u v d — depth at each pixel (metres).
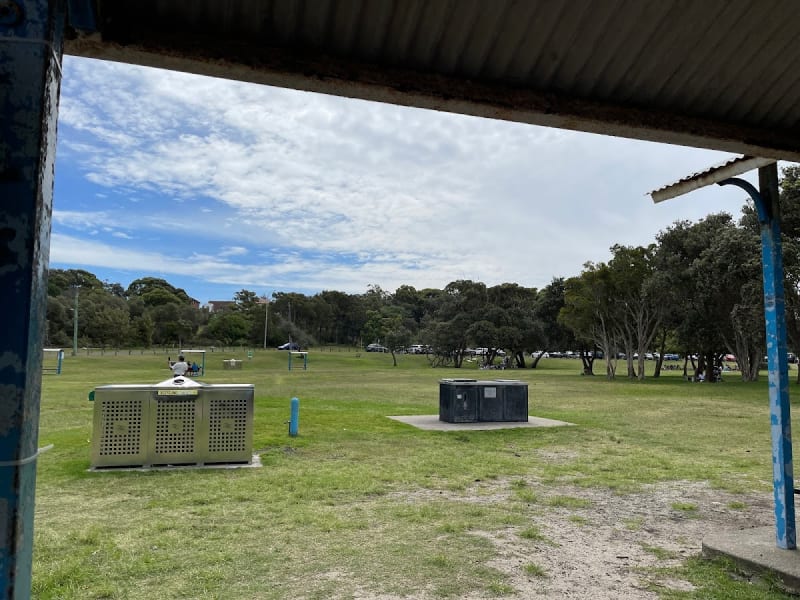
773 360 5.01
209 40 2.29
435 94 2.61
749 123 3.29
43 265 1.69
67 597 4.14
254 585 4.46
